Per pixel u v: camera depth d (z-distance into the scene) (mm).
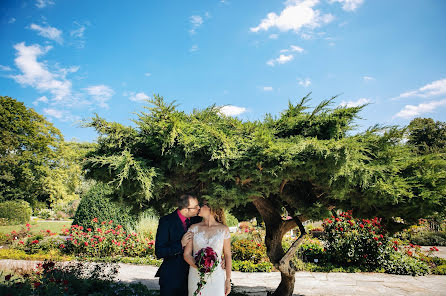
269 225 5406
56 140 31797
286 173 3543
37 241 11375
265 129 4465
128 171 3275
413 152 4320
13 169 29156
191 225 3773
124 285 5438
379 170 3668
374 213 4492
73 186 32844
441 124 27609
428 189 3756
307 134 4609
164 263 3814
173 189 4109
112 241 11000
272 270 9344
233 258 10391
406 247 10977
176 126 3443
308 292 7145
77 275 5223
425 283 8102
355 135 4113
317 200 4812
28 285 4160
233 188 3502
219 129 4078
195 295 3268
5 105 29078
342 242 9992
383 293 7098
